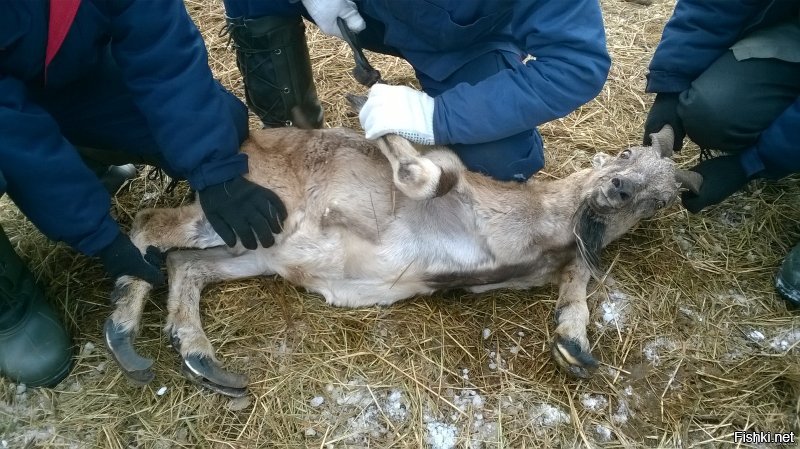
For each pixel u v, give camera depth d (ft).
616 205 3.72
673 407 3.59
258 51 4.16
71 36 3.02
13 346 3.31
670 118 4.30
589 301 4.06
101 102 3.65
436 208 3.81
